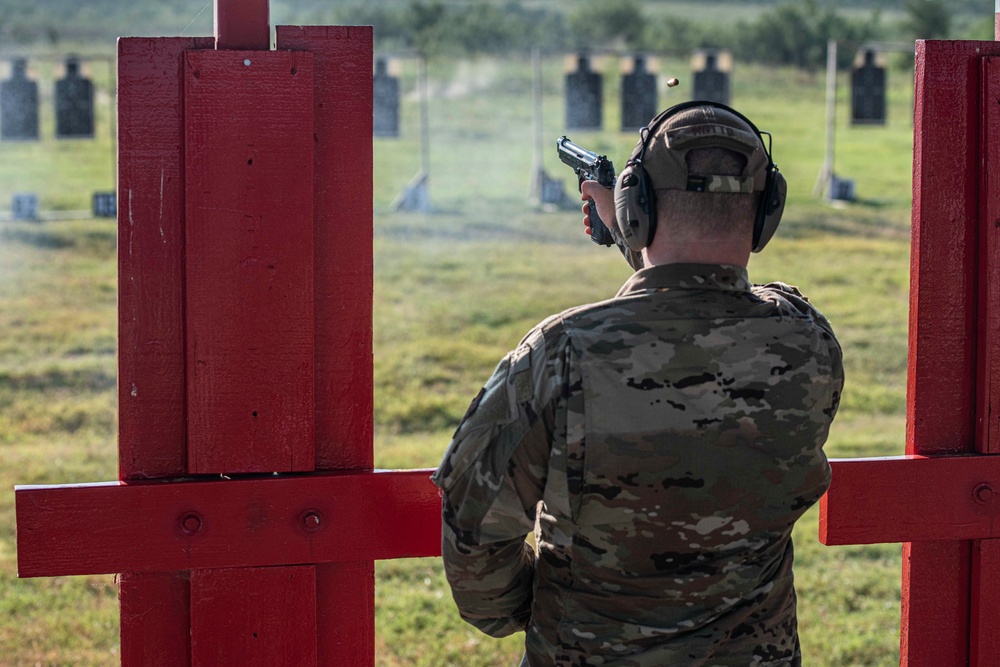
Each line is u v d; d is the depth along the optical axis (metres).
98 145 20.59
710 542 1.56
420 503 1.97
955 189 2.15
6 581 4.89
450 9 40.78
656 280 1.58
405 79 30.70
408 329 9.30
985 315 2.14
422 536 1.98
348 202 1.94
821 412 1.60
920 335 2.17
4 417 7.15
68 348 8.75
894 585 4.91
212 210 1.87
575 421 1.51
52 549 1.86
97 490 1.87
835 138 22.36
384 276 11.12
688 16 46.50
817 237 13.45
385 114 16.30
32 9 44.44
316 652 1.97
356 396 1.98
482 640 4.37
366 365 1.97
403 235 13.29
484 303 10.20
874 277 11.45
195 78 1.84
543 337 1.57
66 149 20.08
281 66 1.86
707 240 1.58
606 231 1.86
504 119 25.39
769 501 1.57
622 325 1.54
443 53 35.66
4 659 4.15
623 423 1.51
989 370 2.15
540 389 1.54
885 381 8.20
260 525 1.92
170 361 1.92
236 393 1.91
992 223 2.13
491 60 34.62
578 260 12.05
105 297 10.39
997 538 2.18
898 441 6.80
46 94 25.14
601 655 1.57
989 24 36.72
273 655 1.95
